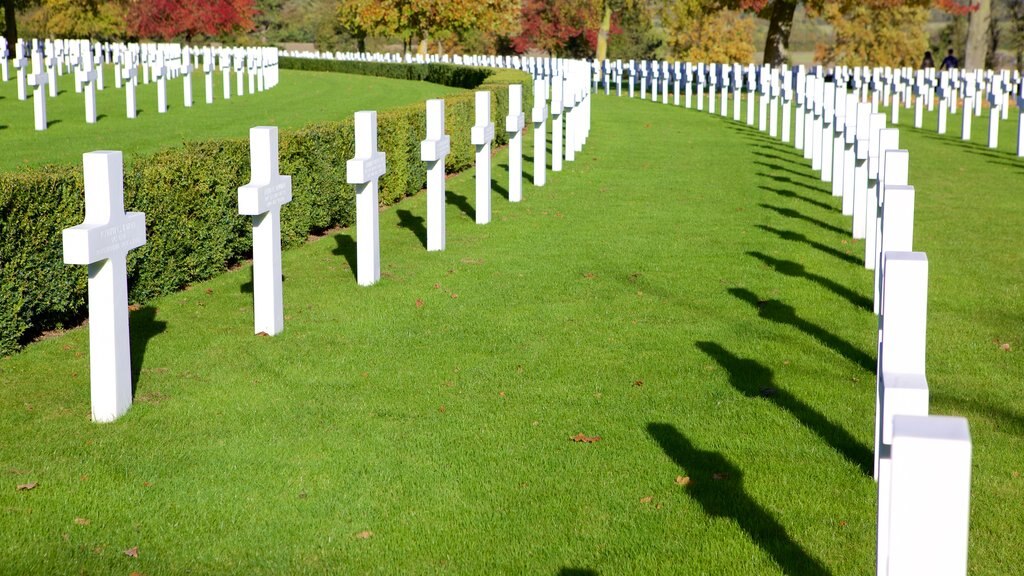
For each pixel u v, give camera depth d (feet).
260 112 85.46
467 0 173.47
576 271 33.63
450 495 17.26
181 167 30.76
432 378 23.27
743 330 27.04
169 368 23.77
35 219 25.17
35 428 20.16
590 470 18.21
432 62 163.32
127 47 121.70
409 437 19.80
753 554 15.19
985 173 59.16
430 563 15.08
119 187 20.31
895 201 20.27
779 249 37.11
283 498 17.20
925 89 103.60
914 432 7.45
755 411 21.09
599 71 121.49
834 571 14.71
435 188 36.06
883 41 226.38
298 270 33.76
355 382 22.98
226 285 31.73
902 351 13.33
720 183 52.90
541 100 50.72
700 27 233.35
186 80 88.94
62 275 26.16
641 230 40.55
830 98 52.29
